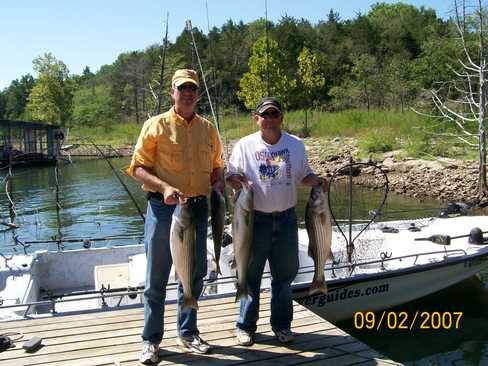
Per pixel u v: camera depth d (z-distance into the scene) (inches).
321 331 177.3
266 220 160.2
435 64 1107.9
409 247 305.6
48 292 265.3
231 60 2411.4
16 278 254.5
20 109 4453.7
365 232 325.4
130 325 180.4
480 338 262.7
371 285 261.4
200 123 152.9
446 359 243.3
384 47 2456.9
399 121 1119.0
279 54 1346.0
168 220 147.7
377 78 1673.2
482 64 597.0
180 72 147.4
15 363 151.6
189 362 152.7
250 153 159.8
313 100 1819.6
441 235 309.1
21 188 920.9
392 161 840.9
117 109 2913.4
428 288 281.7
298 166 163.3
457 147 857.5
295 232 165.6
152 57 2684.5
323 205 158.7
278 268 166.1
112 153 1617.9
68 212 661.3
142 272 237.8
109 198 781.3
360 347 164.7
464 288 325.1
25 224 582.2
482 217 367.9
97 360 153.7
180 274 142.3
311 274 264.7
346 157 937.5
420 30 2466.8
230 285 240.4
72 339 168.7
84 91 3270.2
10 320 184.5
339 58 2289.6
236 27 3361.2
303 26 2829.7
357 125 1233.4
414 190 692.7
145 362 150.6
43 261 282.8
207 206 155.6
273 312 169.2
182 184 148.9
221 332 174.9
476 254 287.0
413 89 1428.4
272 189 158.2
